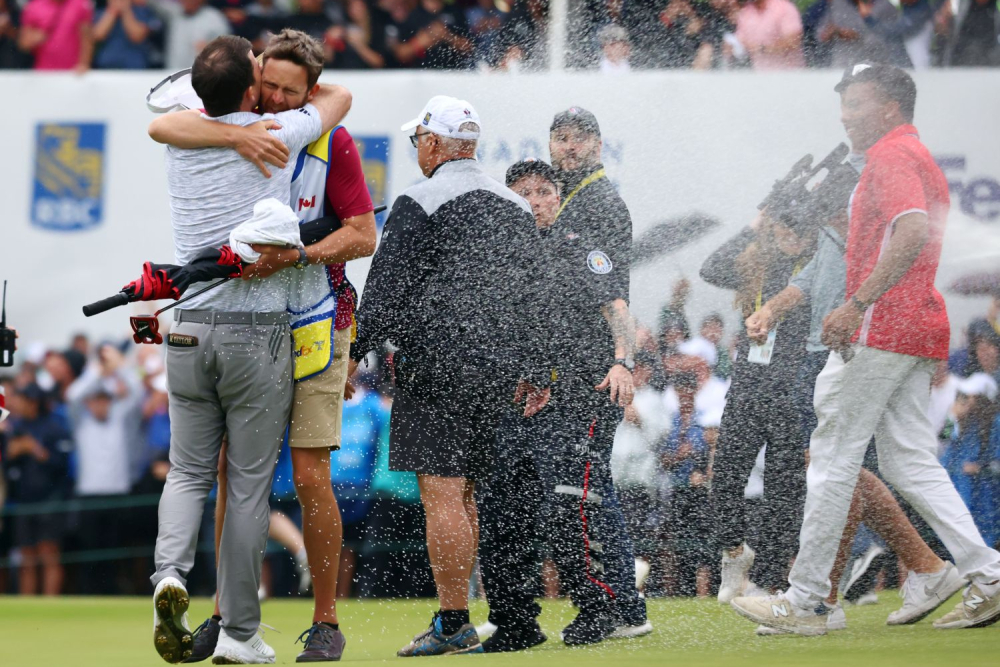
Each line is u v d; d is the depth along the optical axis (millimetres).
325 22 27328
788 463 16328
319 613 13055
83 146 24109
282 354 12422
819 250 16531
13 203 24219
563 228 14594
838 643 13664
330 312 12758
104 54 28438
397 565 20453
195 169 12445
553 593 14172
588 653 13211
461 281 14000
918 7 21672
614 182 18484
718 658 12359
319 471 12891
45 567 24812
